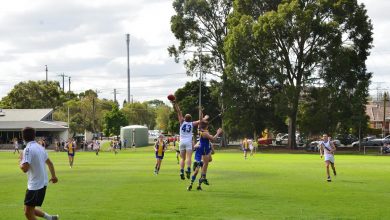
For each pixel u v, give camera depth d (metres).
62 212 12.09
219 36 81.69
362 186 18.72
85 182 20.25
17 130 86.75
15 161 42.94
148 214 11.79
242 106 74.25
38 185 9.65
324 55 67.25
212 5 80.38
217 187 18.03
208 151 16.94
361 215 11.77
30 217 9.77
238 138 82.00
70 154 32.12
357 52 71.12
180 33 81.00
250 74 70.62
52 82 123.88
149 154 60.38
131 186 18.41
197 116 94.19
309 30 67.56
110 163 37.44
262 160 42.72
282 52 70.50
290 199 14.59
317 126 68.69
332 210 12.51
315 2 69.94
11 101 115.38
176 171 27.17
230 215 11.67
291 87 68.12
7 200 14.66
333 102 68.00
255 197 15.02
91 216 11.52
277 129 80.25
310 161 40.59
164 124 141.38
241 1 74.44
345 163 38.03
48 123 89.06
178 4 81.81
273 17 67.00
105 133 109.00
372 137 93.19
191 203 13.66
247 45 70.12
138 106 134.38
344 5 68.25
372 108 123.88
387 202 14.05
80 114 111.75
